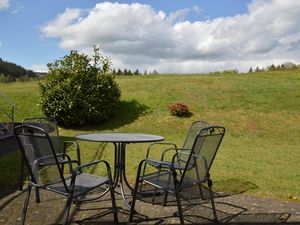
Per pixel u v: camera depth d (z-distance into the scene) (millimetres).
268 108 12523
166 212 3670
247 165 6383
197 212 3684
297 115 11938
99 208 3742
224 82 15516
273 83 15258
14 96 13805
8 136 8945
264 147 8891
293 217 3559
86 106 11062
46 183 2977
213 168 5992
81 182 3145
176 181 3035
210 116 11969
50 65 11477
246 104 12859
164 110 12539
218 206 3891
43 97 11203
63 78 11320
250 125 11258
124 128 11273
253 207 3869
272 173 5707
